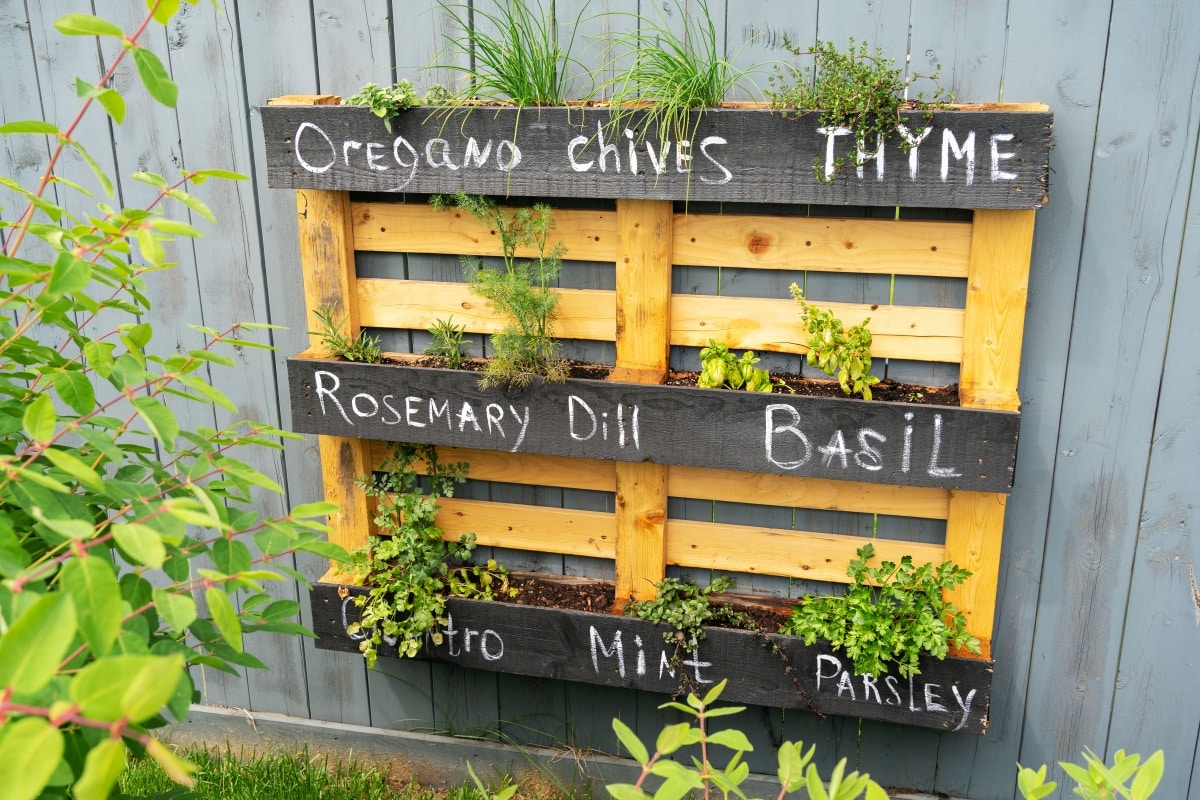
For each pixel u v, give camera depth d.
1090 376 2.41
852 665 2.57
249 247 2.83
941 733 2.79
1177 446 2.41
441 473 2.83
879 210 2.40
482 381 2.53
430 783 3.17
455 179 2.43
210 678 3.30
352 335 2.75
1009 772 2.78
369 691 3.19
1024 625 2.63
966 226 2.34
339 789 3.00
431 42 2.52
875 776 2.88
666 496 2.72
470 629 2.80
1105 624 2.58
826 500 2.63
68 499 1.42
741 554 2.75
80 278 1.35
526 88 2.39
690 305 2.56
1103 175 2.27
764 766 2.95
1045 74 2.24
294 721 3.26
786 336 2.53
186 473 1.61
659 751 1.43
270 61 2.63
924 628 2.45
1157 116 2.21
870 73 2.16
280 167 2.52
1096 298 2.36
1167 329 2.34
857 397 2.43
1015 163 2.13
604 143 2.33
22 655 0.94
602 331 2.64
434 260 2.71
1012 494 2.54
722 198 2.31
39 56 2.74
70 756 1.34
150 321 2.96
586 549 2.86
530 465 2.80
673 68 2.30
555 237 2.58
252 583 1.46
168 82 1.40
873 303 2.47
